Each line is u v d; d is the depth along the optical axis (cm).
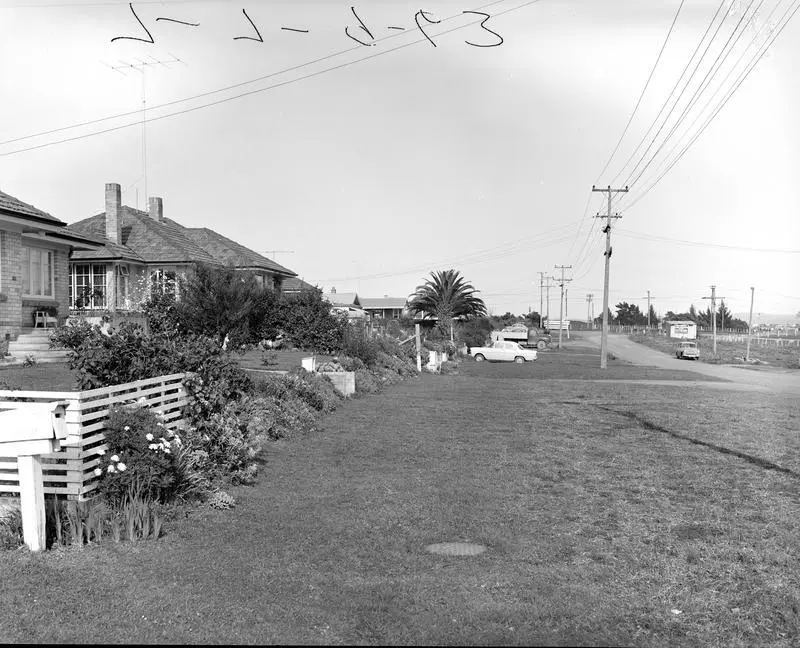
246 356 2364
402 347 3888
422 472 1061
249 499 870
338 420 1603
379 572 620
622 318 18775
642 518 812
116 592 546
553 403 2177
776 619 530
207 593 554
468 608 537
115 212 3228
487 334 7938
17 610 504
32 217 1916
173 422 942
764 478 1040
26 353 1741
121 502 721
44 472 721
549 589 583
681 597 572
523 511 840
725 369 5247
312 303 2895
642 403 2214
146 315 1958
